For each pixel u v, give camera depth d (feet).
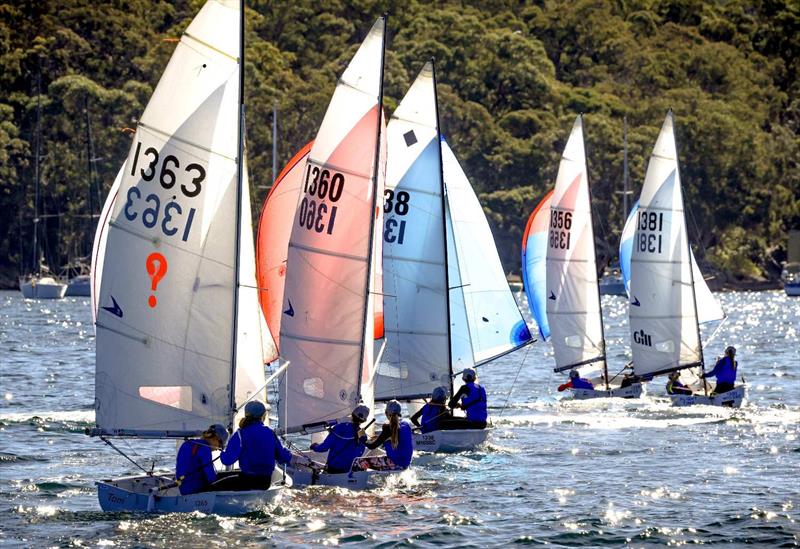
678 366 339.57
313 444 200.13
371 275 221.05
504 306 296.10
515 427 283.18
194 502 176.04
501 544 168.96
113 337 175.52
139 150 174.40
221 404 175.94
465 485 207.62
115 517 177.88
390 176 253.03
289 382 203.62
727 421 291.58
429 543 168.45
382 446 215.51
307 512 182.39
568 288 353.92
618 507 191.11
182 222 174.50
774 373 423.23
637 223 341.82
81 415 299.17
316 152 201.87
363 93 200.95
